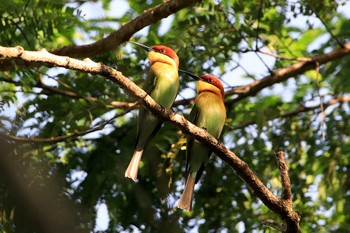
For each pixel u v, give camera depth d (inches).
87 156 528.1
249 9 522.3
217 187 550.3
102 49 497.7
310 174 547.2
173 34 538.3
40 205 390.0
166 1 471.8
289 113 571.5
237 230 534.3
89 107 523.2
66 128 516.1
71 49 501.7
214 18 523.5
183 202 465.1
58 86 530.0
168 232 520.4
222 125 507.8
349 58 571.5
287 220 367.2
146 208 521.3
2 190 384.5
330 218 550.0
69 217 418.3
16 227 384.5
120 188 521.7
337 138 558.6
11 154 401.4
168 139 524.4
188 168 474.0
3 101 463.5
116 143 537.0
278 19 536.1
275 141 553.0
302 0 518.9
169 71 484.7
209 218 540.1
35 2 492.1
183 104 553.9
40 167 463.8
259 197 372.8
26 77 490.6
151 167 525.3
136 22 477.7
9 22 482.3
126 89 366.0
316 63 545.6
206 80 515.2
